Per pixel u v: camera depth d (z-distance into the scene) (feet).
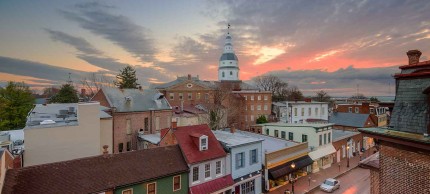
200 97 206.90
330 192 89.81
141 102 128.77
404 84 27.91
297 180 101.60
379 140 28.25
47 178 52.01
